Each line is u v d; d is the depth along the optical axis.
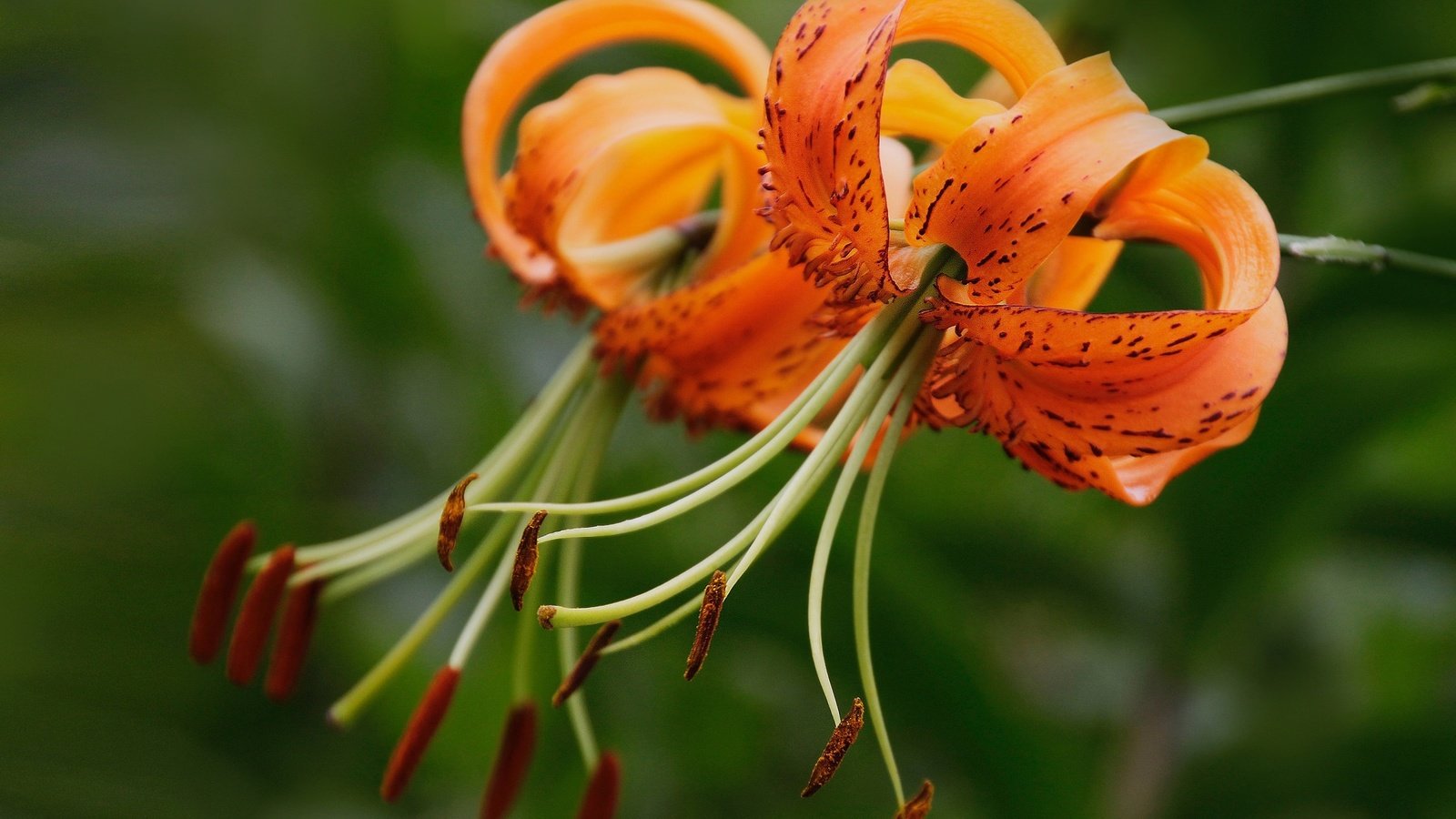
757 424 0.51
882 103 0.45
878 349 0.47
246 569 0.53
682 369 0.51
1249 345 0.45
